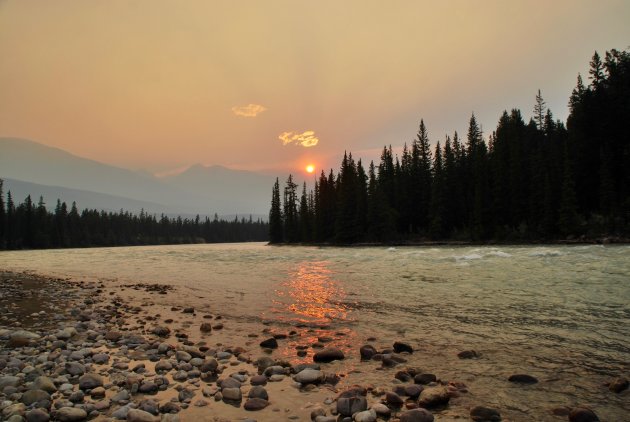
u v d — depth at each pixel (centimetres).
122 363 770
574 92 7206
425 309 1152
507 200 6594
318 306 1287
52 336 990
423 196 8188
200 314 1276
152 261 4172
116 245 16050
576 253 2836
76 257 5772
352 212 8244
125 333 1038
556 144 6800
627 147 5731
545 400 538
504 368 668
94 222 16450
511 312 1051
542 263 2177
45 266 3950
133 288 1986
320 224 9312
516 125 8000
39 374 695
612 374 617
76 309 1396
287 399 578
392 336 905
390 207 8275
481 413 497
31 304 1533
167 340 965
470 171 7994
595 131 6278
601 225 5216
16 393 597
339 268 2489
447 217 7475
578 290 1298
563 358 698
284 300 1427
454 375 650
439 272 2002
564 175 5584
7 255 7881
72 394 587
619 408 504
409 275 1931
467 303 1195
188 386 647
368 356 765
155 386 631
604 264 1995
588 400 531
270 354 822
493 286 1469
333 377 652
